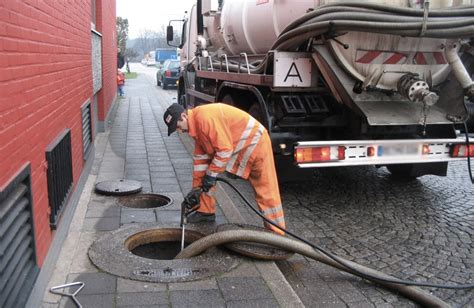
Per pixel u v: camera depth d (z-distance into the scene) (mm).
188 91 11133
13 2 2553
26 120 2848
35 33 3113
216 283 3430
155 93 22781
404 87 5102
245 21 7215
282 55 5441
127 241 4070
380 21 4535
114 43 17906
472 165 8008
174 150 8414
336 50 5082
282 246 3830
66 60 4516
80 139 5574
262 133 4230
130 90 24422
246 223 4754
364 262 4332
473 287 3607
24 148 2807
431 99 4914
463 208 5848
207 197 4586
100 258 3715
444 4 4977
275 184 4371
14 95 2564
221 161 4000
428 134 5957
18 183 2611
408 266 4270
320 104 5766
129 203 5402
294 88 5562
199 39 9750
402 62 5281
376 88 5277
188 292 3285
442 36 4613
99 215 4781
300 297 3627
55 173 3715
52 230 3592
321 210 5719
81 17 5949
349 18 4574
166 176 6531
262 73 6086
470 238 4930
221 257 3844
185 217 4172
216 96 8016
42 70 3350
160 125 11531
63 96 4332
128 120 12445
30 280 2811
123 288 3295
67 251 3869
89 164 6559
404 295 3684
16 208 2600
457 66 5109
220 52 9023
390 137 5871
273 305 3186
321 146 5164
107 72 12500
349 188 6629
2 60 2330
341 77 5234
